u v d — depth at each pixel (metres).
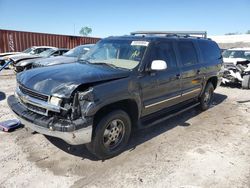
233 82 10.23
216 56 6.76
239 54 11.28
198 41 6.02
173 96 4.91
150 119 4.59
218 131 5.11
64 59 8.25
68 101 3.18
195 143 4.45
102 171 3.44
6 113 5.61
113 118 3.63
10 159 3.63
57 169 3.44
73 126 3.09
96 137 3.48
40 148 4.01
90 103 3.19
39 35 19.70
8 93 7.83
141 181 3.23
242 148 4.30
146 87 4.11
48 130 3.20
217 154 4.04
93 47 5.12
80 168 3.49
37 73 3.78
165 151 4.09
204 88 6.23
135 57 4.20
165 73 4.55
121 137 3.92
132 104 3.98
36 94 3.37
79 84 3.18
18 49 18.64
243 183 3.25
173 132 4.97
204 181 3.27
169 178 3.31
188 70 5.25
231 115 6.29
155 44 4.44
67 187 3.06
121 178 3.28
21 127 4.77
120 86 3.60
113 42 4.78
